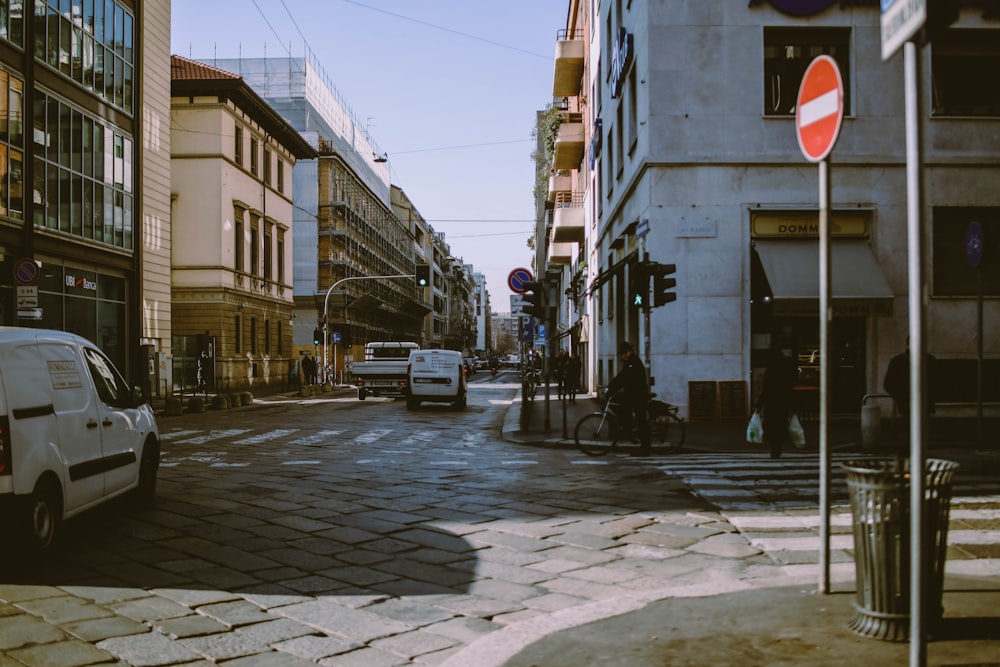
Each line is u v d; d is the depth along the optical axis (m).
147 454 8.80
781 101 18.34
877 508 4.13
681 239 17.95
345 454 13.78
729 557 6.50
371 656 4.39
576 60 36.03
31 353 6.68
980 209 18.30
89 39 25.17
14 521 6.02
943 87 18.28
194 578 5.87
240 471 11.44
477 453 14.04
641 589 5.67
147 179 29.11
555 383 47.16
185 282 38.28
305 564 6.29
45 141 22.69
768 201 17.98
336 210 60.59
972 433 15.27
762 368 17.94
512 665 4.04
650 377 15.02
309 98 61.34
